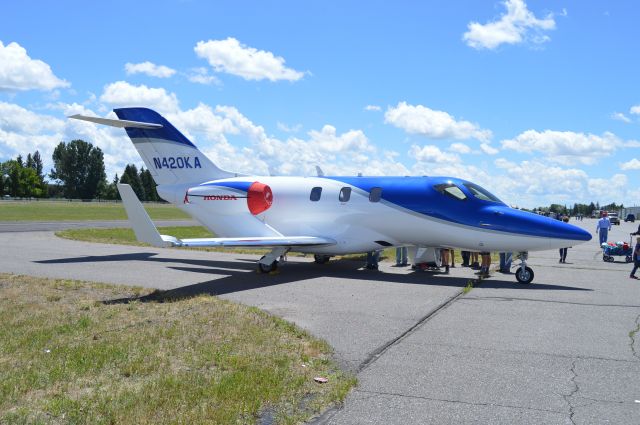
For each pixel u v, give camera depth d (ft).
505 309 33.50
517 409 17.13
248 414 16.29
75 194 457.68
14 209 220.23
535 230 45.27
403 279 47.34
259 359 21.58
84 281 41.78
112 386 18.39
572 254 81.30
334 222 52.42
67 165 451.94
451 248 49.98
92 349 22.52
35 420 15.56
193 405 16.74
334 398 17.72
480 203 47.57
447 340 25.55
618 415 16.72
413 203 49.11
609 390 18.90
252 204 55.36
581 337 26.40
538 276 51.26
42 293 36.37
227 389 17.95
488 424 15.99
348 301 35.83
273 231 54.29
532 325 28.96
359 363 21.76
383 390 18.72
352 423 15.98
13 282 40.63
